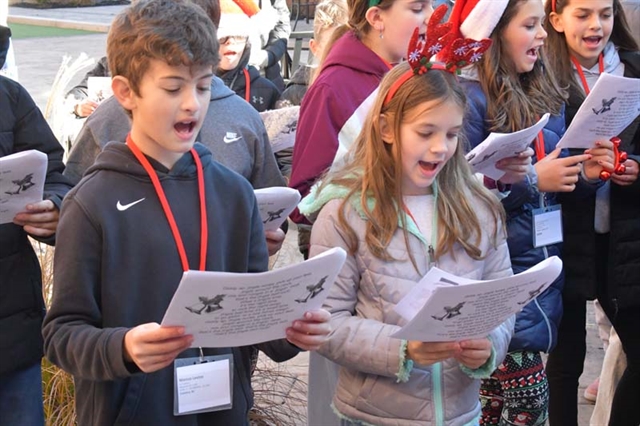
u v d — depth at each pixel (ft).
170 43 7.42
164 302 7.85
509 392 11.72
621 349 14.17
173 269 7.89
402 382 9.34
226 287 6.82
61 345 7.55
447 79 9.25
